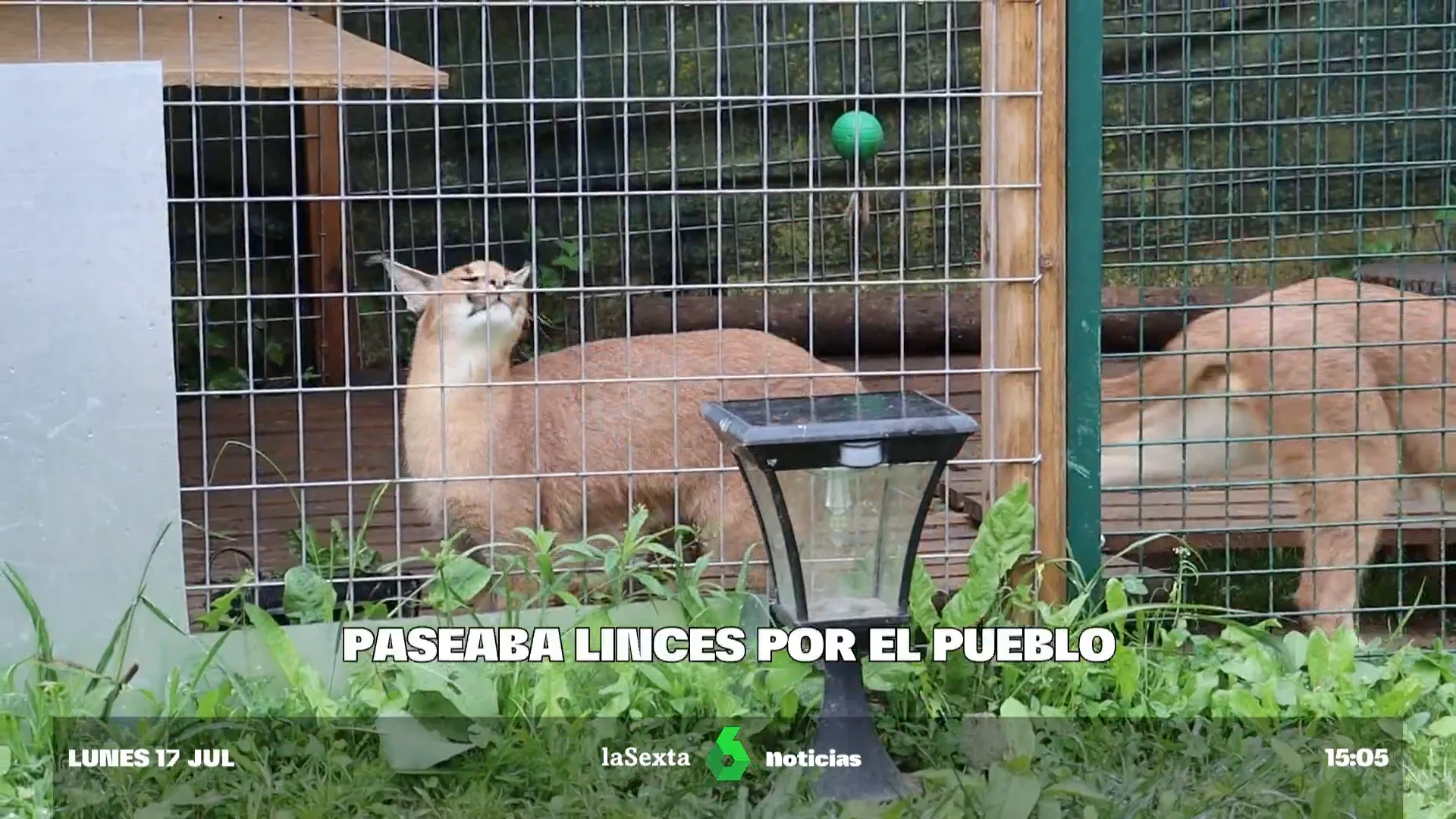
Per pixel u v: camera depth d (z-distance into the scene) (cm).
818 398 384
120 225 402
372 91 796
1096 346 445
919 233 830
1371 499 539
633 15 800
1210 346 548
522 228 823
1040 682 418
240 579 461
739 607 430
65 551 408
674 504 511
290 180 808
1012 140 436
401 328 831
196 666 411
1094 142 438
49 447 405
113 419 407
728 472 489
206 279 803
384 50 532
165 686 410
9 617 408
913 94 426
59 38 515
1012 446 446
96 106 398
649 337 533
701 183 819
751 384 516
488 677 405
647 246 830
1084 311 445
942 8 800
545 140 812
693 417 514
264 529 586
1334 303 490
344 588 516
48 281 400
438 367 508
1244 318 548
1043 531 448
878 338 854
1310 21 757
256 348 819
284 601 431
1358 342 503
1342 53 759
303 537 444
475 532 515
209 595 452
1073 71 436
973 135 812
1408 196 774
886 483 360
